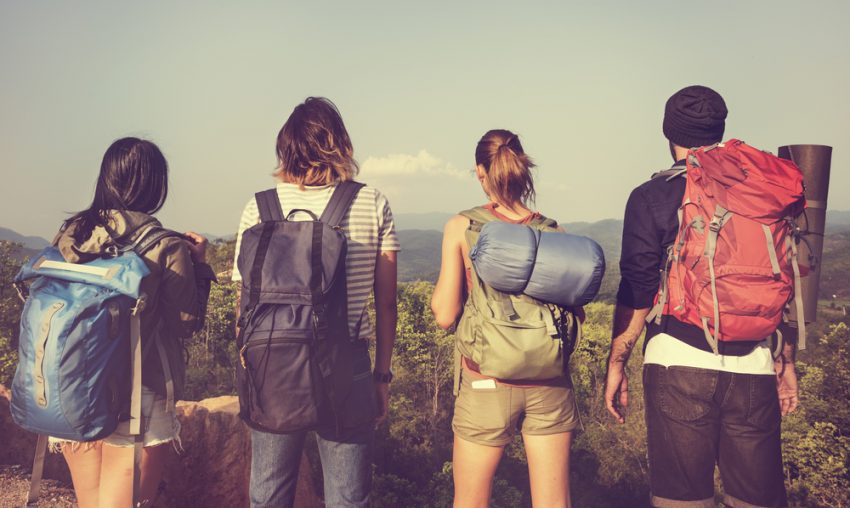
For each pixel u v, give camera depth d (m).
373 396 2.01
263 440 1.94
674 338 1.99
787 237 1.90
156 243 2.06
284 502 1.98
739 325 1.85
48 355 1.83
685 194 1.96
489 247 1.96
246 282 1.82
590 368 48.38
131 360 1.96
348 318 1.94
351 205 1.99
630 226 2.06
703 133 2.07
